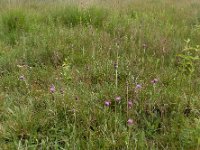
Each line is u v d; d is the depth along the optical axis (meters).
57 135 2.73
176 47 4.79
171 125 2.79
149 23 6.45
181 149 2.48
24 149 2.54
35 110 3.10
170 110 3.04
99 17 6.67
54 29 5.74
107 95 3.25
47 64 4.39
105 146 2.51
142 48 4.77
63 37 5.18
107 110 2.95
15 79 3.79
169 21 7.06
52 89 3.02
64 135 2.72
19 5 8.15
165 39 5.05
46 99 3.21
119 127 2.71
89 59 4.34
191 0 10.39
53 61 4.44
